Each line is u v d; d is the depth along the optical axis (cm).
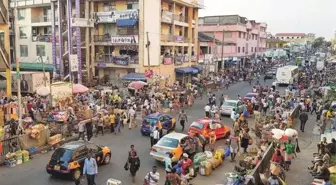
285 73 5084
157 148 1705
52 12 4391
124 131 2436
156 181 1288
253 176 1311
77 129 2234
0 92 3000
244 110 2884
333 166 1531
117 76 4347
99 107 2714
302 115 2491
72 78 4041
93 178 1351
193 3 5141
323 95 3584
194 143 1834
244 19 7931
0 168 1606
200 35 6275
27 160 1730
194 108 3403
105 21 4181
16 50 5122
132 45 4194
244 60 7788
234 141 2203
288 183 1500
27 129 1955
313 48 16150
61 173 1441
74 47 4181
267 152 1658
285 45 13975
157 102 3097
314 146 2119
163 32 4578
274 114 2744
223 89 4750
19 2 4962
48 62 4788
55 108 2572
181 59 4884
